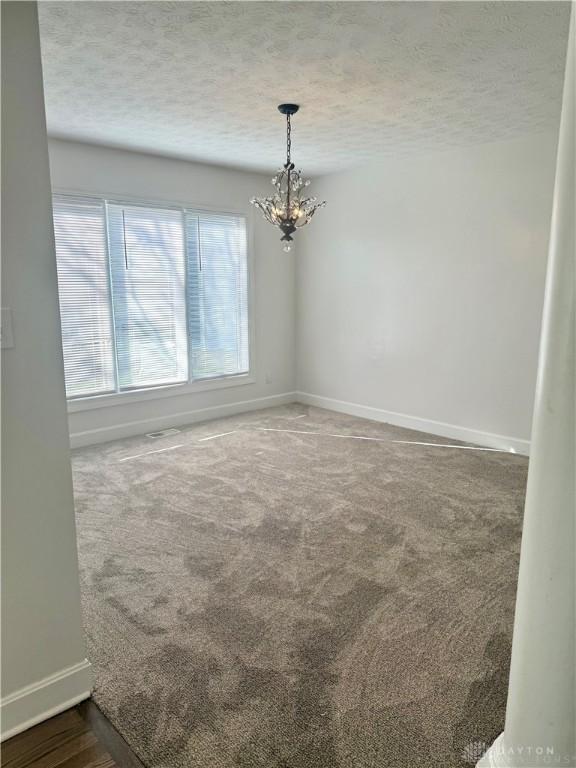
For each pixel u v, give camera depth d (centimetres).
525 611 127
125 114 348
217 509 325
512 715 133
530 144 401
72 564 172
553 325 116
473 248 446
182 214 497
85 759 155
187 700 176
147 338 491
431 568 257
